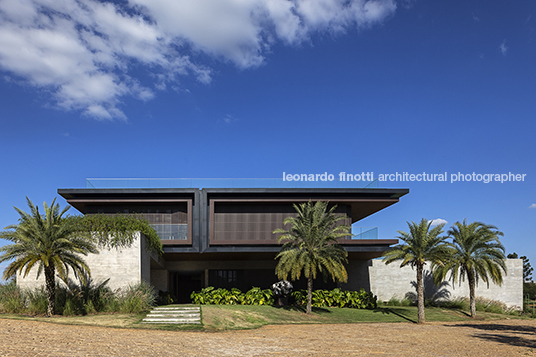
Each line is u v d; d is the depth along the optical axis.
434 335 22.70
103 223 25.36
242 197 35.34
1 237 20.64
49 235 21.12
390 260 31.81
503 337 22.61
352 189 35.66
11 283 23.56
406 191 35.62
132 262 25.12
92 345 13.78
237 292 33.16
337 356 14.90
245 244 34.66
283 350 15.71
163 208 35.44
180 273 44.78
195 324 21.20
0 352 11.64
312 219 29.56
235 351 14.89
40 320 19.09
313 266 28.27
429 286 42.28
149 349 13.92
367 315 31.95
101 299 22.81
